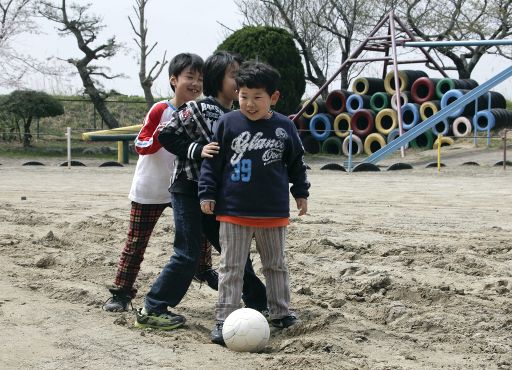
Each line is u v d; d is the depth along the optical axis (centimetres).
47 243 905
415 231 1027
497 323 571
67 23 3769
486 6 4012
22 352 500
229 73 548
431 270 772
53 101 3631
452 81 3148
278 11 4381
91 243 925
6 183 1898
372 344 525
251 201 524
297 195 549
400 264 801
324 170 2575
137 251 611
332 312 587
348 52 4262
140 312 564
